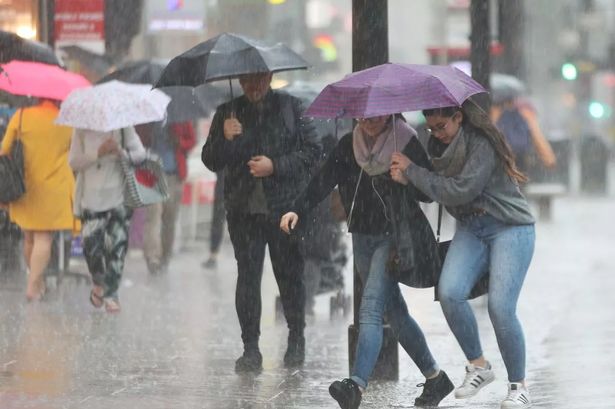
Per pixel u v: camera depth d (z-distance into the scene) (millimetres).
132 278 31891
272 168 19250
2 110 30094
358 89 15898
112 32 37875
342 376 19234
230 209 19734
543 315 25656
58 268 29188
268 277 32562
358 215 16844
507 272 16156
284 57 19562
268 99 19672
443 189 15922
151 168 25766
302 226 17484
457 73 16391
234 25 59781
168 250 33375
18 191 26328
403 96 15797
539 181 54250
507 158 16062
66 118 25094
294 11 67875
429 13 71000
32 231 27312
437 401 17125
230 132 19312
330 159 17062
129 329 23625
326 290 25812
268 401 17297
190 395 17719
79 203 25750
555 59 89312
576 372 19516
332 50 72812
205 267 34250
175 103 31484
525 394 16500
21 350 21297
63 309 26047
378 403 17219
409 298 28344
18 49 28000
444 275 16312
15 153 26438
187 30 41594
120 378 18938
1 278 30594
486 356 21094
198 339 22547
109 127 24812
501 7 32750
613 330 23688
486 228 16359
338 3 73188
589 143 63625
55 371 19469
